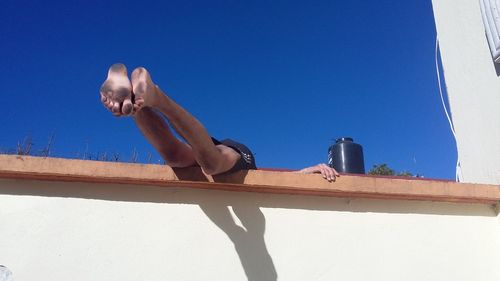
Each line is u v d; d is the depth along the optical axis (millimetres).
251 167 2660
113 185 2391
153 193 2422
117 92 1754
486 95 3158
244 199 2527
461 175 3408
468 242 2820
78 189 2355
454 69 3533
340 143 5160
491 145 3082
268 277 2428
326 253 2549
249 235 2469
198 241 2398
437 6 3822
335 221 2623
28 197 2303
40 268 2219
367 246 2629
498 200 2877
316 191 2562
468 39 3389
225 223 2457
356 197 2701
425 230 2768
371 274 2582
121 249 2309
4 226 2242
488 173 3094
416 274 2656
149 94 1812
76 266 2252
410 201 2805
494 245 2859
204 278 2352
